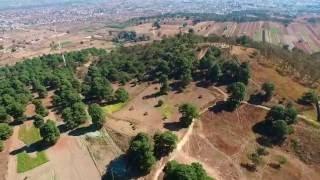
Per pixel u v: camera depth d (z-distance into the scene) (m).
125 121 157.38
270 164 130.25
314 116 150.00
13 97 187.88
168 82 188.50
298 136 139.62
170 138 128.38
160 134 132.62
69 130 156.88
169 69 199.12
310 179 123.25
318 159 130.25
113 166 129.62
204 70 192.62
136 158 123.94
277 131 140.12
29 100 198.62
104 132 150.38
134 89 195.88
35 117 163.12
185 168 107.06
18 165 135.75
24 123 170.88
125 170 126.25
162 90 181.38
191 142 139.62
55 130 146.62
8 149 147.25
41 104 176.00
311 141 136.50
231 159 132.25
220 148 137.62
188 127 148.00
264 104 159.12
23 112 171.12
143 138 128.50
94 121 152.50
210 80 185.25
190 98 173.25
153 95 182.38
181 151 134.12
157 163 126.44
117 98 179.25
